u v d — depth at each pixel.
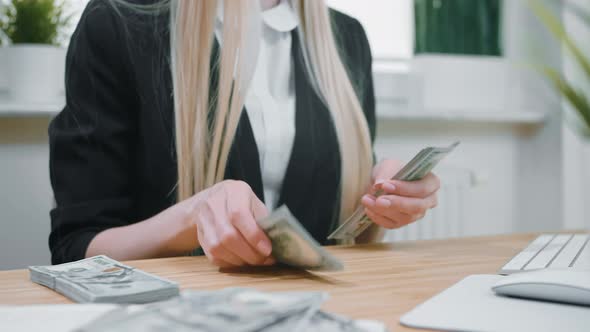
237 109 1.01
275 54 1.16
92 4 1.05
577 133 2.01
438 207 1.85
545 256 0.72
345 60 1.31
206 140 1.03
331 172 1.14
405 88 1.95
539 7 1.92
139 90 1.02
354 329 0.34
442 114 1.84
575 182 2.03
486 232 2.09
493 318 0.44
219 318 0.33
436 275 0.64
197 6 1.02
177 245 0.79
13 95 1.45
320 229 1.14
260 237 0.61
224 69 1.01
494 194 2.10
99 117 0.98
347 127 1.14
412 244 0.90
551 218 2.05
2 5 1.49
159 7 1.08
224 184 0.72
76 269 0.59
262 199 1.06
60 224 0.90
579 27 2.02
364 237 1.08
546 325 0.42
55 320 0.37
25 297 0.53
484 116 1.91
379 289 0.56
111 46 1.01
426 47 1.98
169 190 1.04
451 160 2.03
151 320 0.33
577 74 2.01
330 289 0.56
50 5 1.47
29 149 1.47
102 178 0.96
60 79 1.48
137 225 0.84
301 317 0.34
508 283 0.51
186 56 1.02
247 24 1.02
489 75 2.00
